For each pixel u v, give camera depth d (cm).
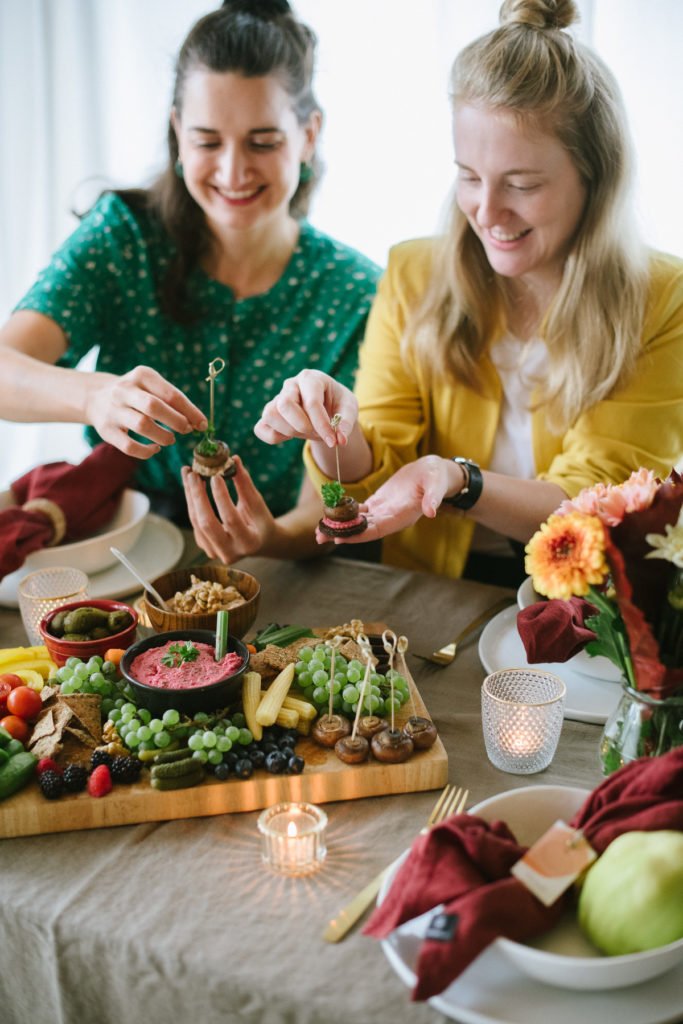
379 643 145
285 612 164
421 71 275
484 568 210
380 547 220
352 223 296
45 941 103
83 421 180
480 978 93
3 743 120
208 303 224
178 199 214
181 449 228
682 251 257
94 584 171
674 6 239
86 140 314
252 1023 95
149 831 115
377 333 210
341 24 276
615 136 169
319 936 99
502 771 123
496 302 192
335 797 119
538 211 169
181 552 183
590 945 94
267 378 230
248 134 195
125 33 300
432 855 94
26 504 181
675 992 92
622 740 112
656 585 105
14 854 112
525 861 92
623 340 180
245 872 108
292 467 235
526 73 159
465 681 144
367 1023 90
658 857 89
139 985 100
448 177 283
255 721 123
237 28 189
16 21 303
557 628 127
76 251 216
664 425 186
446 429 205
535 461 197
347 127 286
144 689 122
